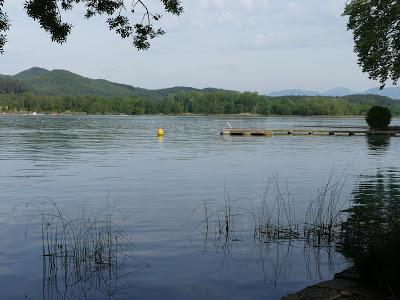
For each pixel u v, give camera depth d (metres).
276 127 85.31
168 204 14.30
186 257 9.13
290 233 10.82
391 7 33.28
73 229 11.20
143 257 9.11
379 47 35.38
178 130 73.12
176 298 7.22
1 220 12.11
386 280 7.05
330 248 9.65
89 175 20.88
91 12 9.60
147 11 9.97
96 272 8.29
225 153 32.50
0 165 24.80
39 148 36.56
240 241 10.22
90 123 107.88
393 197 15.09
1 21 8.46
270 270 8.42
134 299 7.19
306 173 21.80
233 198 15.34
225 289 7.57
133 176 20.59
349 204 13.98
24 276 8.10
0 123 103.56
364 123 111.75
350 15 36.94
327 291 7.11
